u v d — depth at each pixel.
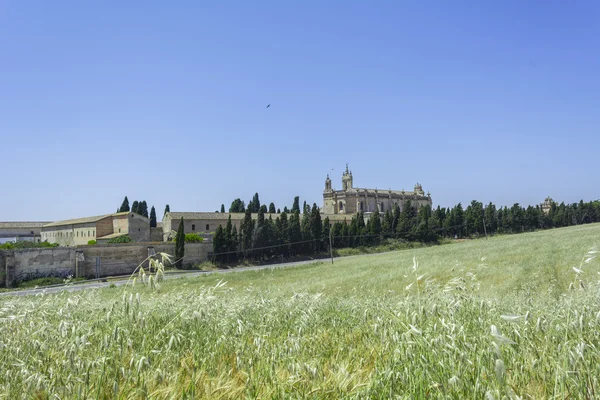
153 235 93.50
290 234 89.69
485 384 3.88
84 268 61.84
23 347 5.49
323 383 4.36
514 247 46.66
